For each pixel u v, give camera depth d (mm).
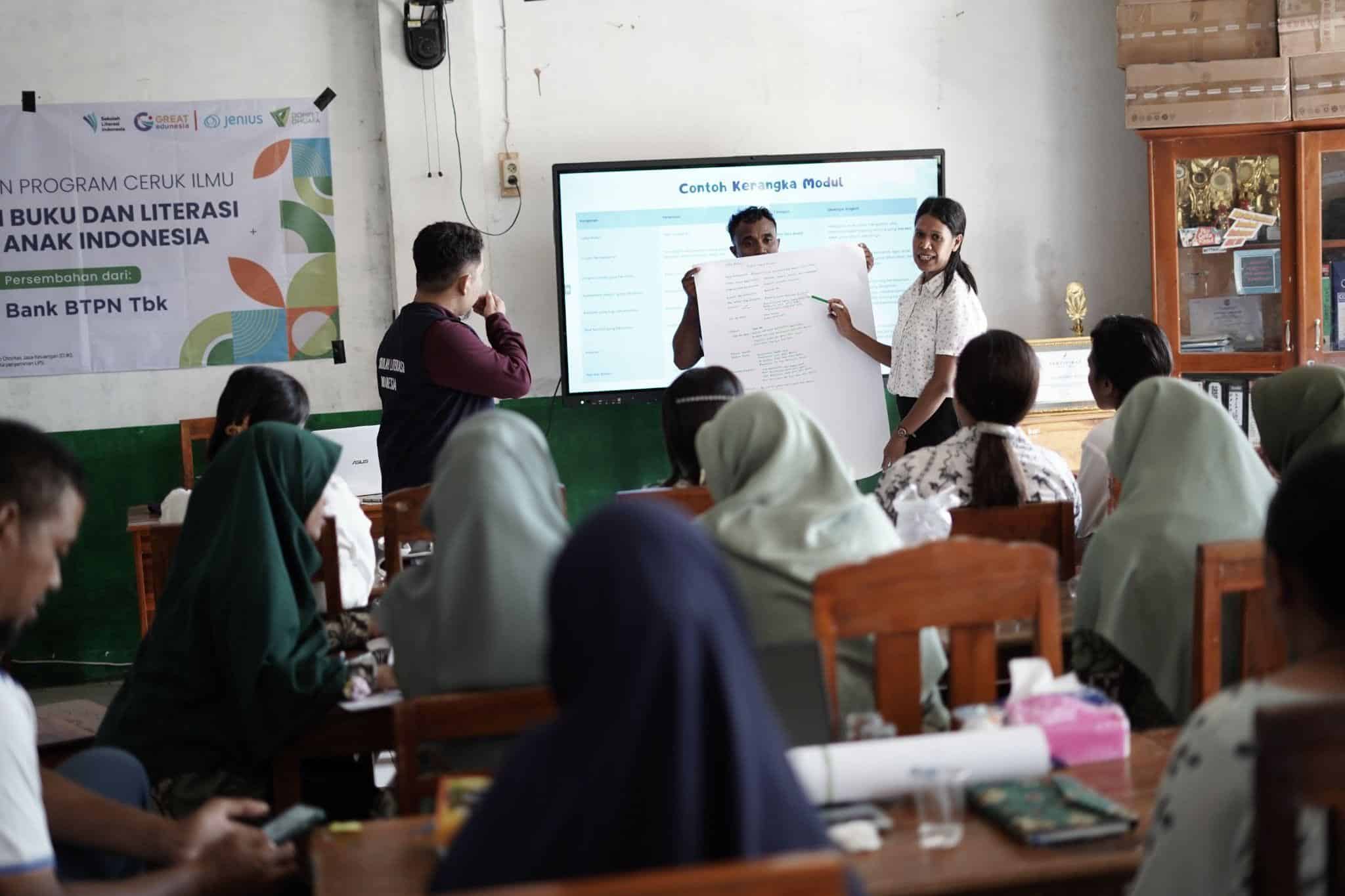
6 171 5129
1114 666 2299
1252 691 1249
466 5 5332
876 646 1914
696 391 2967
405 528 3146
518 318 5531
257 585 2367
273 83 5320
